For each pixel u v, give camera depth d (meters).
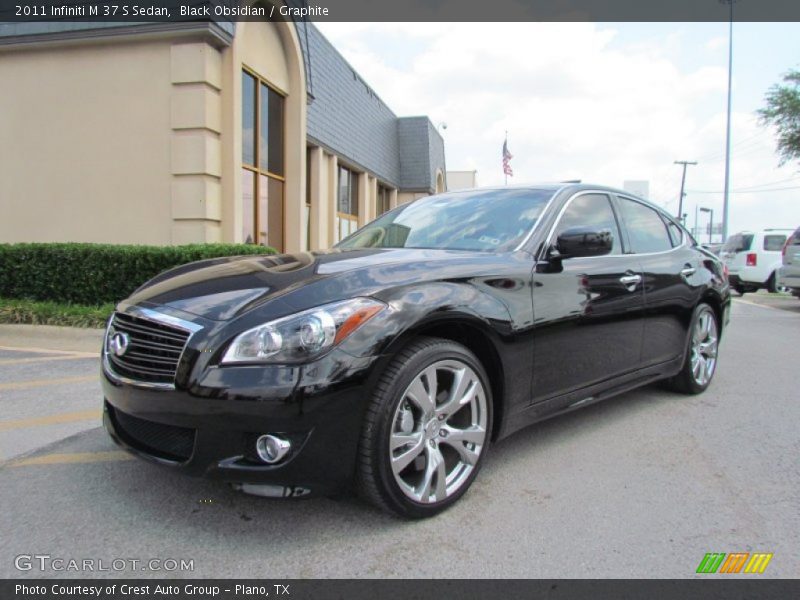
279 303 2.50
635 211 4.54
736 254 16.19
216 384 2.34
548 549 2.51
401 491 2.59
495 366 3.04
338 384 2.38
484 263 3.09
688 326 4.72
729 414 4.46
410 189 24.34
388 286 2.66
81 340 6.92
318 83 14.89
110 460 3.37
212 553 2.44
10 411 4.31
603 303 3.68
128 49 9.02
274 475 2.34
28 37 9.07
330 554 2.45
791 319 10.66
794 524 2.75
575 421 4.26
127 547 2.47
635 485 3.16
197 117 8.81
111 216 9.27
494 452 3.62
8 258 7.94
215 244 8.23
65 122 9.37
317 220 15.25
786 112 22.59
